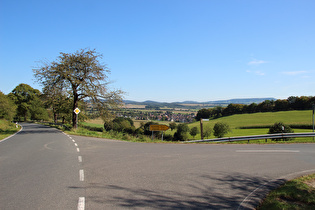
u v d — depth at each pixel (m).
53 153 11.28
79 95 29.00
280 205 4.61
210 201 4.93
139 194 5.28
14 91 69.81
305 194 5.24
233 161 9.30
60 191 5.44
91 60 26.73
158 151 12.02
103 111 28.16
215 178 6.74
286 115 72.19
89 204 4.65
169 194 5.32
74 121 29.39
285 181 6.54
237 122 69.81
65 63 25.97
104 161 9.16
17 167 8.03
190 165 8.48
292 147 13.81
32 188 5.65
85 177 6.70
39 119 71.75
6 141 17.23
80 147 13.70
